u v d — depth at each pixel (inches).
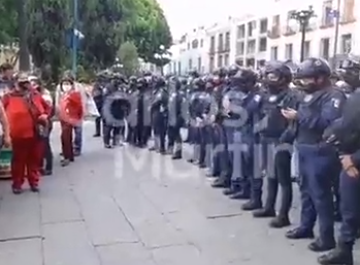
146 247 189.8
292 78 214.5
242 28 1628.9
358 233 189.6
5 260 178.4
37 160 273.4
